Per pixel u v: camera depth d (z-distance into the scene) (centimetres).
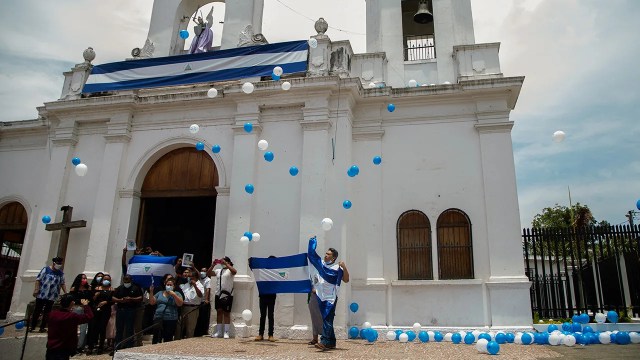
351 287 1208
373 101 1319
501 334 985
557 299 1692
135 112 1427
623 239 1248
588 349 879
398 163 1284
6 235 1661
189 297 1067
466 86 1252
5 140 1606
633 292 1220
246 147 1286
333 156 1241
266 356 730
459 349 891
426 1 1495
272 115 1312
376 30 1491
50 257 1343
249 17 1520
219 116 1359
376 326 1163
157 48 1565
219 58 1372
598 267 1284
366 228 1245
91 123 1455
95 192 1385
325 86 1243
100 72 1454
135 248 1259
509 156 1215
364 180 1280
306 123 1255
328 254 907
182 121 1384
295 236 1203
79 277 1020
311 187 1204
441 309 1159
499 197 1194
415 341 1048
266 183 1262
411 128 1302
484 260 1170
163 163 1413
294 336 1102
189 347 844
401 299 1188
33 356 1037
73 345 789
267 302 1016
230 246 1214
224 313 1066
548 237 1288
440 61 1404
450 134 1274
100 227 1323
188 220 1686
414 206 1248
